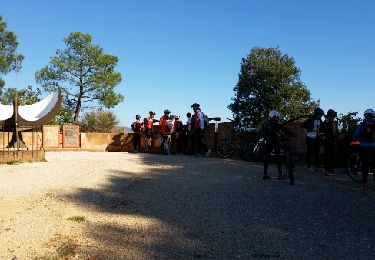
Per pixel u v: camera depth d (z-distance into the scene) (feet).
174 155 52.47
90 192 26.78
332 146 35.17
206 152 51.72
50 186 28.68
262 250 15.74
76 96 108.88
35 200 24.34
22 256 15.06
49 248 15.96
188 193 26.32
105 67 111.34
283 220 19.92
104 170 36.40
